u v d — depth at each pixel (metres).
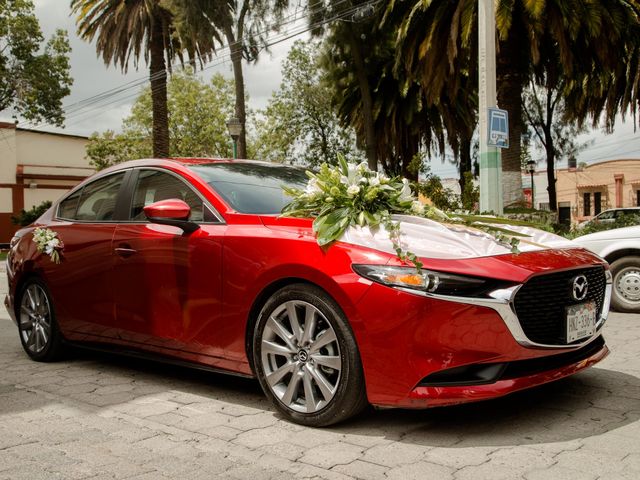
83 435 3.21
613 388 3.85
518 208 13.20
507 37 12.89
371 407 3.54
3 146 34.59
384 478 2.61
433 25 14.28
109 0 22.67
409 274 2.96
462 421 3.29
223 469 2.73
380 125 26.47
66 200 5.19
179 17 21.72
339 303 3.10
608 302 3.65
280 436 3.15
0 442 3.12
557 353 3.14
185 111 35.97
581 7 12.65
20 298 5.23
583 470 2.65
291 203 3.67
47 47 31.00
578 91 18.42
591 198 52.28
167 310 3.98
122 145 35.44
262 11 21.89
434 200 10.92
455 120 24.16
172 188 4.25
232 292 3.60
